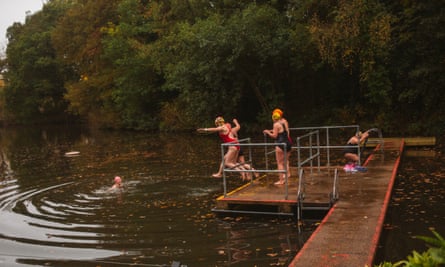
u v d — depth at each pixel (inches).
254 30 887.1
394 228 275.1
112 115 1587.1
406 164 506.3
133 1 1371.8
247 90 1051.3
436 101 819.4
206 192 411.8
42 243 280.7
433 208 313.4
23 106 2326.5
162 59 1206.9
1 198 445.1
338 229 242.8
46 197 433.7
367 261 195.5
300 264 195.8
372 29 748.6
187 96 1045.2
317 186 360.2
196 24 989.8
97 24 1560.0
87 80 1694.1
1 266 240.8
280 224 296.4
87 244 274.2
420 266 132.3
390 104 851.4
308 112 1003.9
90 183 495.2
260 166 550.3
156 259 239.8
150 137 1139.9
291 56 914.7
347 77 954.1
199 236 277.9
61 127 2066.9
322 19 898.1
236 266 222.8
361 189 339.9
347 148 433.1
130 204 380.2
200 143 884.0
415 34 785.6
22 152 974.4
